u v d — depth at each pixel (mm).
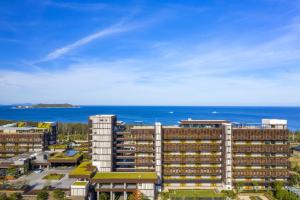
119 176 148000
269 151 158250
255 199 144000
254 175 158375
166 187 163000
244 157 158625
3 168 177875
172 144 162875
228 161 159875
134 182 143500
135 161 164000
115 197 147750
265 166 159500
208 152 164000
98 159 164250
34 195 132000
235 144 159000
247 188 159250
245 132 159250
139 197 136000
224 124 161625
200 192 143125
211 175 163750
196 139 163625
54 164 193250
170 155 163000
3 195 125625
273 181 158500
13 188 139000
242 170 158500
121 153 168750
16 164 175375
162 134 163000
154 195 144500
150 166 164125
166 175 163375
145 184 144000
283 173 158625
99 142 164250
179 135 162500
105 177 145375
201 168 162750
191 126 169500
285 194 139000
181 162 162375
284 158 158625
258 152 158250
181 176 164000
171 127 165000
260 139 158625
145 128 164500
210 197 135625
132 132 163625
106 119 164125
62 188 142375
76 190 132375
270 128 160500
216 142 164250
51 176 165875
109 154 163875
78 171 151500
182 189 156375
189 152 163750
